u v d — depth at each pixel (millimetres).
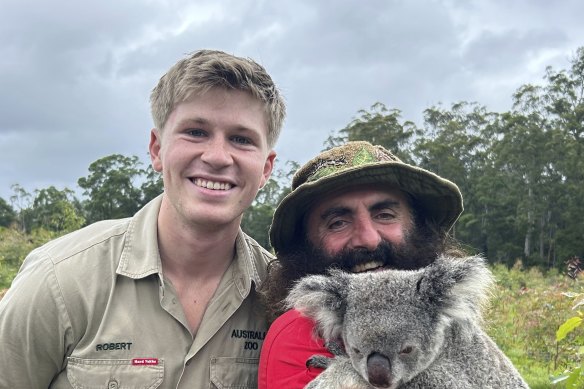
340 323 944
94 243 1028
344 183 1071
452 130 15930
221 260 1045
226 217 988
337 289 945
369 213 1098
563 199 13164
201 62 967
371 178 1071
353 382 881
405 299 904
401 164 1064
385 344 870
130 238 1038
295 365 952
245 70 981
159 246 1035
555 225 13273
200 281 1045
